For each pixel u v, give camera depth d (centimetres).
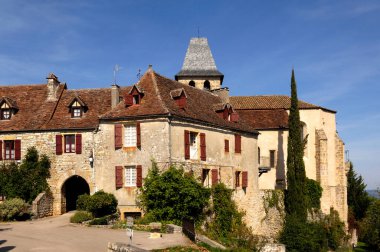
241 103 5125
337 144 5047
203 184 3322
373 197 6488
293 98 4191
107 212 3038
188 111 3319
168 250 1964
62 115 3550
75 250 1964
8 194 3328
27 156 3400
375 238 4697
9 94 3834
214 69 5531
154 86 3300
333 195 4912
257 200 3962
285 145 4716
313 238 3788
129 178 3145
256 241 3269
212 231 3184
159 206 2903
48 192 3353
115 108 3266
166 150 3034
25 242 2170
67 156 3391
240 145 3816
